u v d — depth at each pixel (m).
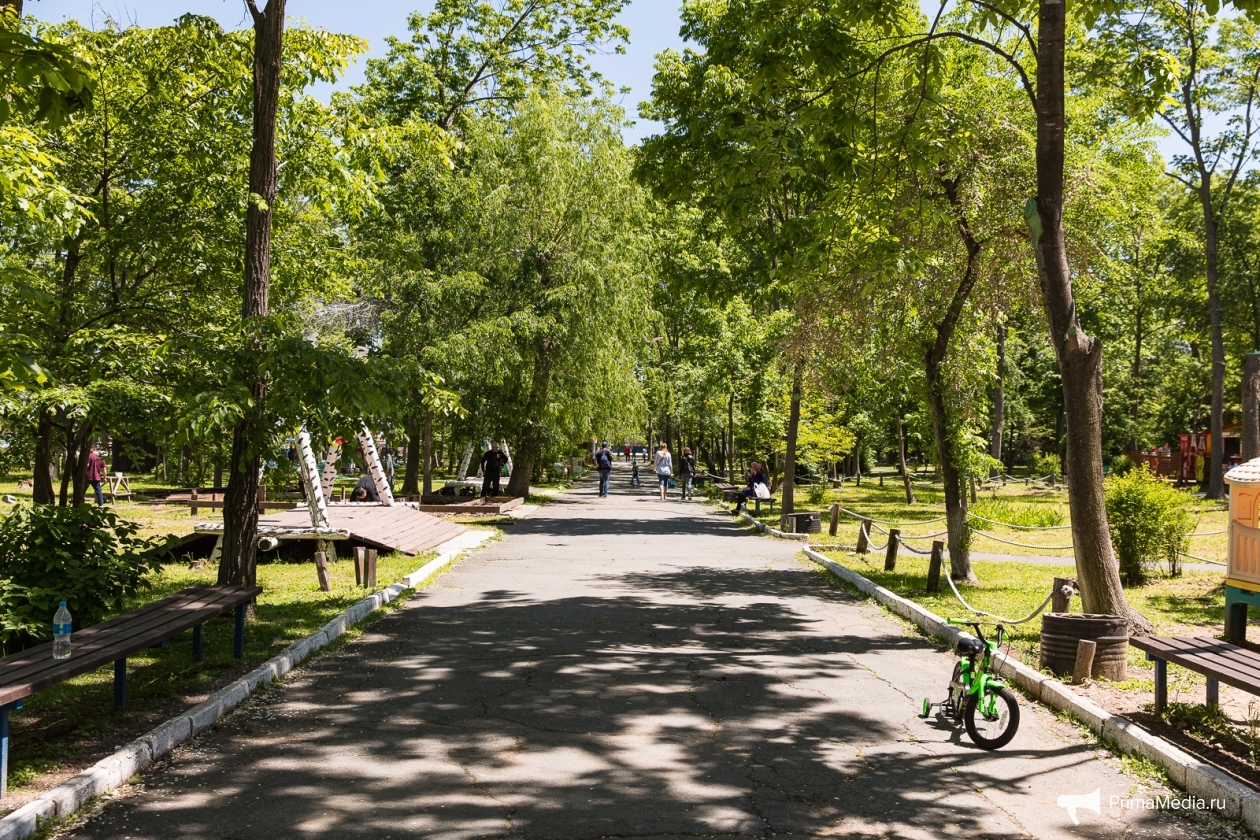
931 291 14.03
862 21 11.38
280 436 10.31
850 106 11.85
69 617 7.03
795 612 12.47
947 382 15.04
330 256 17.08
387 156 14.97
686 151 18.52
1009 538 22.39
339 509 21.19
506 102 34.62
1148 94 12.04
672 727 7.14
